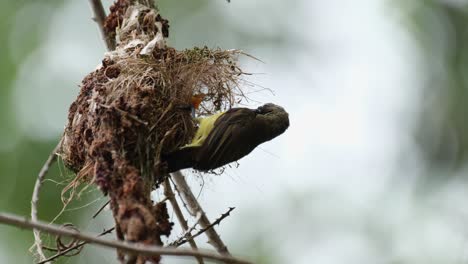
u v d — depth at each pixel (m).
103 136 8.85
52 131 14.30
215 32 17.14
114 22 11.13
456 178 17.67
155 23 10.86
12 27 15.74
